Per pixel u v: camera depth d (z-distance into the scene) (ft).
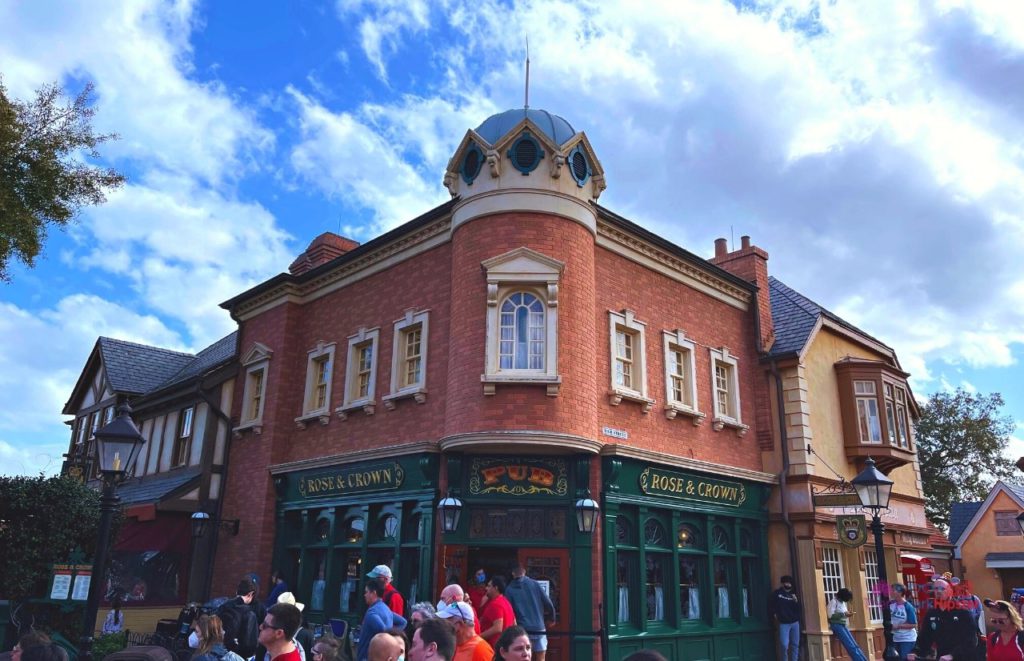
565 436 42.34
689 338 56.70
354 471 50.49
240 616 30.40
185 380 65.98
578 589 41.96
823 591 56.24
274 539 56.49
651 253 55.01
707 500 52.70
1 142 39.75
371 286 56.39
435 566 43.19
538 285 45.42
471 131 48.42
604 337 49.65
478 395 43.52
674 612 47.70
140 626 55.36
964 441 133.49
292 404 60.13
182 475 63.77
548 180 46.96
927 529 72.79
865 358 71.61
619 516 46.03
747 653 52.42
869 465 42.70
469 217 47.21
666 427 52.44
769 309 66.13
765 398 61.36
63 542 45.29
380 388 52.54
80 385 87.20
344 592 50.19
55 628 44.14
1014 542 101.91
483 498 43.42
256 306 65.67
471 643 19.98
